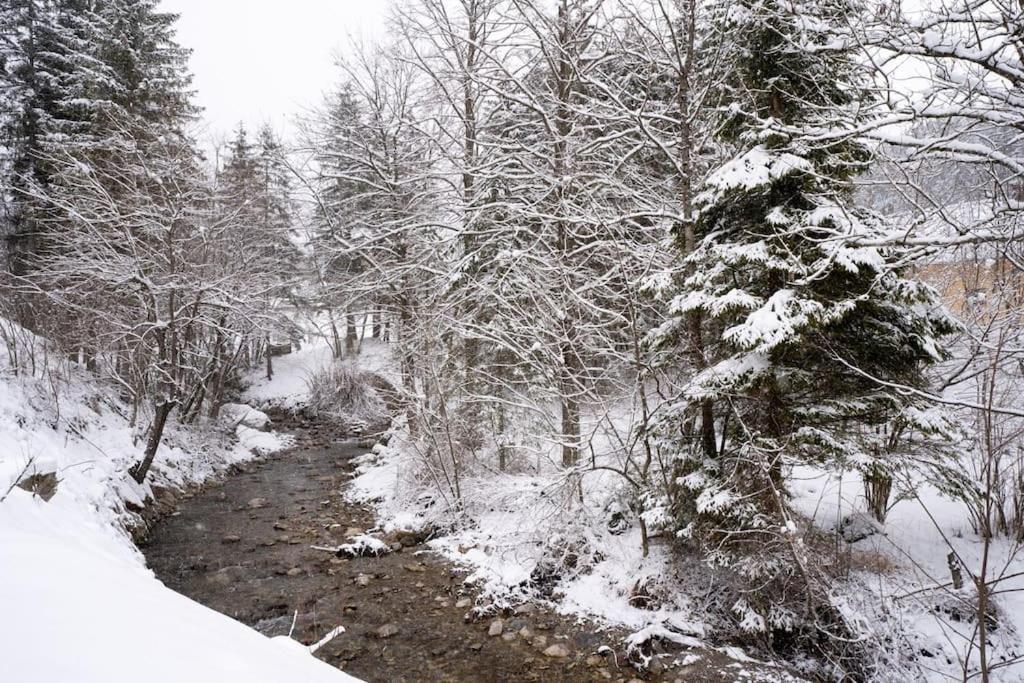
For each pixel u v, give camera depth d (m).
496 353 9.48
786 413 5.57
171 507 10.00
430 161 10.88
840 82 5.66
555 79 9.68
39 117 14.76
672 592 6.10
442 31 9.77
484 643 5.78
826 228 4.66
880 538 6.41
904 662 4.75
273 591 6.93
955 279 7.05
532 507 7.39
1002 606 5.29
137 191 10.67
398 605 6.58
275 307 14.05
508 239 9.30
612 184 8.65
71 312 11.46
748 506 5.23
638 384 6.61
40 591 2.36
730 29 6.00
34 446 7.64
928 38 3.96
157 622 2.47
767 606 5.46
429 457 9.24
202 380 13.52
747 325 4.89
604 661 5.37
